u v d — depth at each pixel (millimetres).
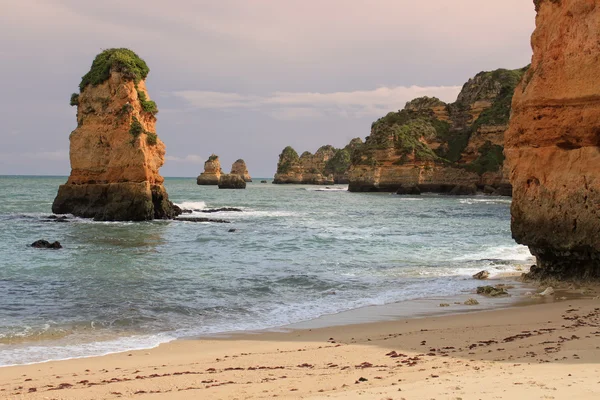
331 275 24047
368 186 135000
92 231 42156
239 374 10523
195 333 14586
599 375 8773
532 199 21281
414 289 20891
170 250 32406
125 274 23750
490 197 109125
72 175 53125
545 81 20734
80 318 16078
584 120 19578
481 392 8016
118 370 11055
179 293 19969
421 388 8492
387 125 151125
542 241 20984
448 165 128250
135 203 50344
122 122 50750
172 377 10406
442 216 61031
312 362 11352
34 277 22781
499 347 11680
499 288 19672
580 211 19625
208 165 189750
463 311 16750
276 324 15609
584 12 19688
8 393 9516
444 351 11648
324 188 180625
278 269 25656
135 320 15906
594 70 19281
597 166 19188
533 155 21250
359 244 35469
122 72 51250
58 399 9180
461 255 30328
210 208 73188
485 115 136125
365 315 16594
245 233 42594
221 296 19625
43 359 12125
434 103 154250
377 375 9883
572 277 20828
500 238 38750
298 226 49000
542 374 9039
